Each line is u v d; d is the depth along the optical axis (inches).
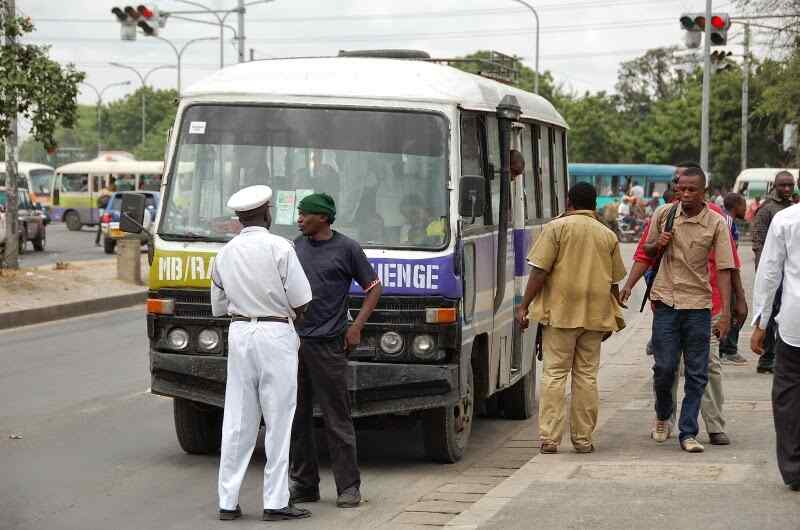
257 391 366.3
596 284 440.1
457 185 434.0
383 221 434.3
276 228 440.8
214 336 435.8
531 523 331.6
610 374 679.7
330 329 376.5
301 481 390.3
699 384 437.1
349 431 383.6
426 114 440.5
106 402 595.2
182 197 448.5
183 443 469.4
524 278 553.3
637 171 3031.5
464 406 463.5
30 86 1044.5
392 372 422.6
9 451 479.2
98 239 2030.0
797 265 355.3
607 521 331.3
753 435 464.1
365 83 446.9
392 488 416.8
